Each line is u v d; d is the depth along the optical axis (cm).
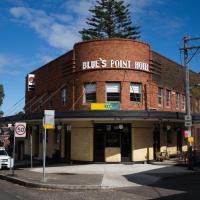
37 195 1683
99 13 7019
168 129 3525
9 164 2909
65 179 2153
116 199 1559
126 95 3092
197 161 3145
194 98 4591
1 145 5447
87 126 3120
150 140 3222
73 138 3225
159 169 2661
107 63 3092
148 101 3228
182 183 2047
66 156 3394
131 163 3059
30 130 4253
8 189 1902
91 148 3092
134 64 3138
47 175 2364
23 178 2217
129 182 2069
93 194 1709
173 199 1524
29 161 3756
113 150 3077
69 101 3309
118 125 3091
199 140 4334
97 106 3059
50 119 2108
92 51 3131
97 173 2452
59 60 3584
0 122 4094
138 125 3141
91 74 3128
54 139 3662
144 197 1600
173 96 3866
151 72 3297
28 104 4603
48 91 3878
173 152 3772
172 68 3872
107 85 3108
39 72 4203
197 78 4784
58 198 1593
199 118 3647
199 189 1805
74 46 3256
